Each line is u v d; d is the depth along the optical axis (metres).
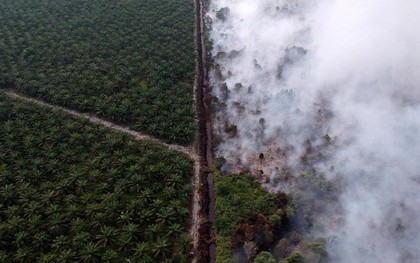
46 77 79.31
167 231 52.22
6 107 70.62
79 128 67.19
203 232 53.94
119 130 69.00
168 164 61.81
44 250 49.00
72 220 52.06
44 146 62.97
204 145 68.38
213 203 59.34
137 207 53.91
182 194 57.62
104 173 59.16
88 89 76.31
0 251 47.62
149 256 48.88
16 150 61.97
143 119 69.56
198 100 77.56
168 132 67.94
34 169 58.50
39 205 53.28
